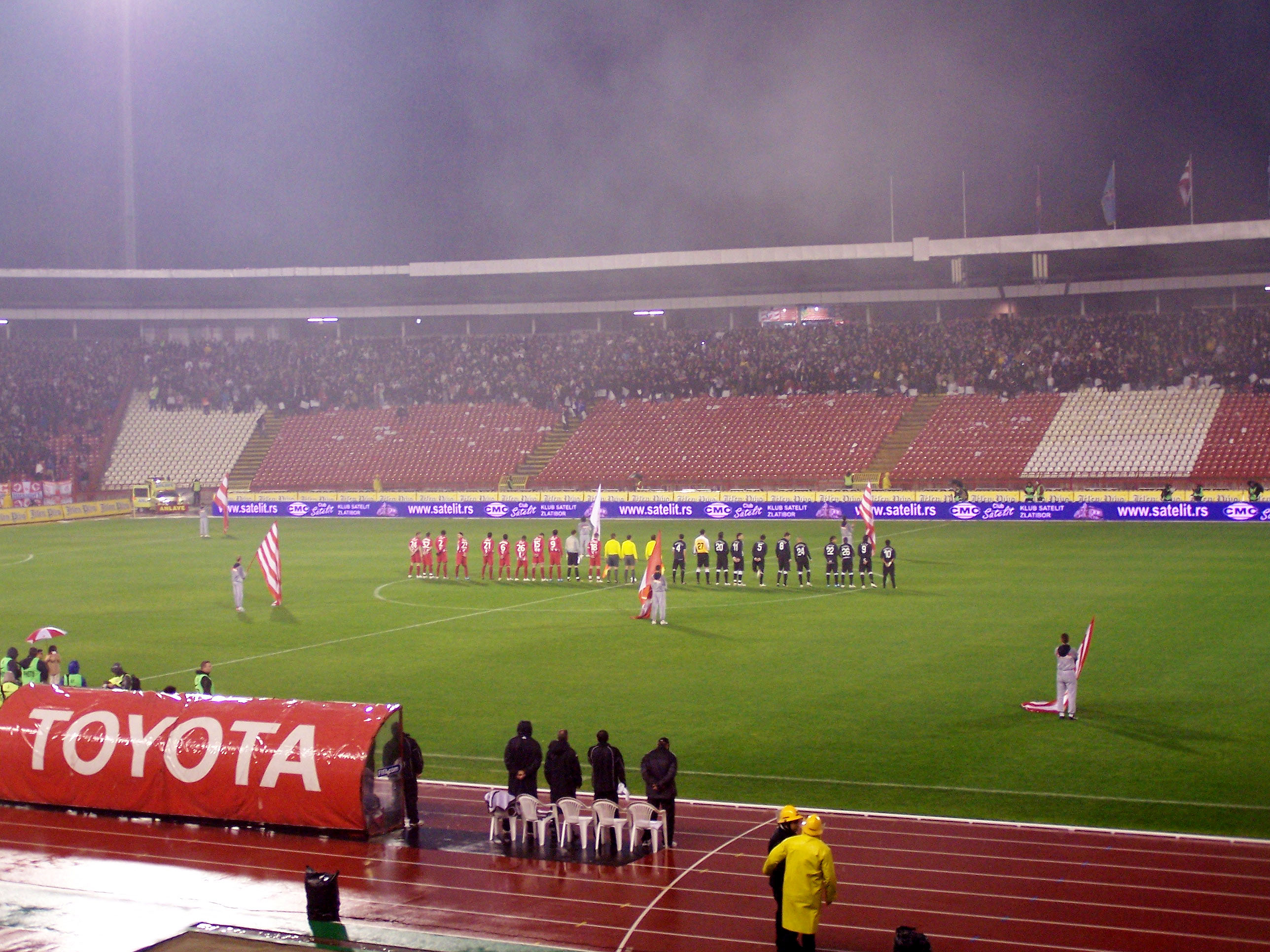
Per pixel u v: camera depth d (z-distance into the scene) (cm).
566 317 9581
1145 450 7119
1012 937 1393
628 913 1497
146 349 9412
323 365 9331
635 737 2348
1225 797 1894
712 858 1698
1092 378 7731
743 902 1530
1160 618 3434
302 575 4888
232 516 7862
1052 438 7381
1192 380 7450
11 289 8494
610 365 8912
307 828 1853
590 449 8181
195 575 4919
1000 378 7888
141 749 1950
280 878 1653
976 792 1952
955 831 1773
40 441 8544
